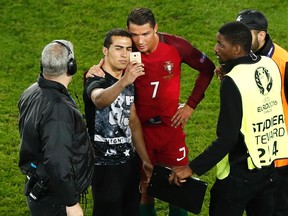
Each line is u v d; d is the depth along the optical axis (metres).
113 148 20.66
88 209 24.92
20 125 18.94
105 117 20.39
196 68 23.31
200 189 20.28
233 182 19.45
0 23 39.00
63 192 17.88
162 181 20.50
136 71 18.62
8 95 33.31
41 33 38.50
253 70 18.95
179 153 23.75
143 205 23.34
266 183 19.67
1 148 28.91
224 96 18.66
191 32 38.91
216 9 40.72
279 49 21.27
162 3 41.06
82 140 18.56
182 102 33.09
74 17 39.72
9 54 36.72
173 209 23.47
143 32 21.22
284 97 20.44
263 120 19.11
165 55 22.28
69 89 33.91
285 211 21.00
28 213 24.80
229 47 18.97
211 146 18.89
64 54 18.23
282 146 19.83
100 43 37.84
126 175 21.02
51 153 17.75
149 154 23.61
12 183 26.52
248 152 19.08
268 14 40.72
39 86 18.45
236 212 19.75
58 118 17.95
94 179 20.88
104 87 20.14
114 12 40.22
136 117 21.88
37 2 40.72
